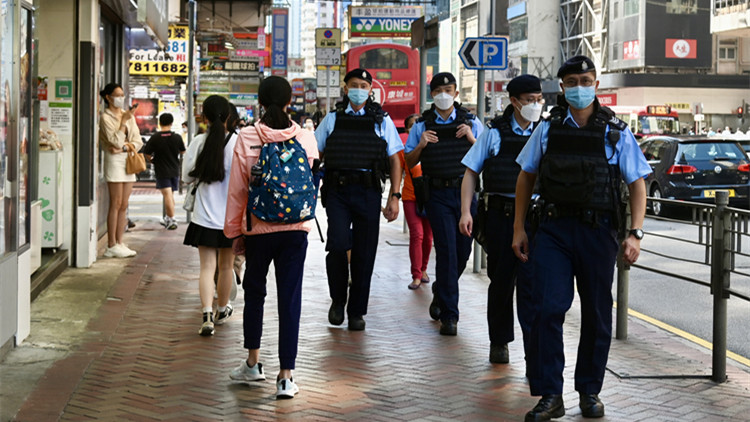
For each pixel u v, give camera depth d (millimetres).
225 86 50719
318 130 8742
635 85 93688
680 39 93750
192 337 8234
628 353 7848
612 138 5680
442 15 137625
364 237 8625
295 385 6363
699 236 7484
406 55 37656
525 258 6164
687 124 94375
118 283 10938
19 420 5625
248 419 5805
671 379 6973
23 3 7758
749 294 6555
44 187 11773
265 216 6238
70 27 11914
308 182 6328
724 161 22625
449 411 6047
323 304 10078
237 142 6371
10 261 7328
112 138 12992
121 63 15750
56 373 6793
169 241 15789
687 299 11320
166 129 17797
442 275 8492
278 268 6410
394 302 10289
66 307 9422
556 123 5781
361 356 7621
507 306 7355
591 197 5684
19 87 7523
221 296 8805
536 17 111438
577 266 5832
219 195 8367
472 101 120562
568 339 8406
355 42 74625
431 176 8531
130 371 6977
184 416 5844
